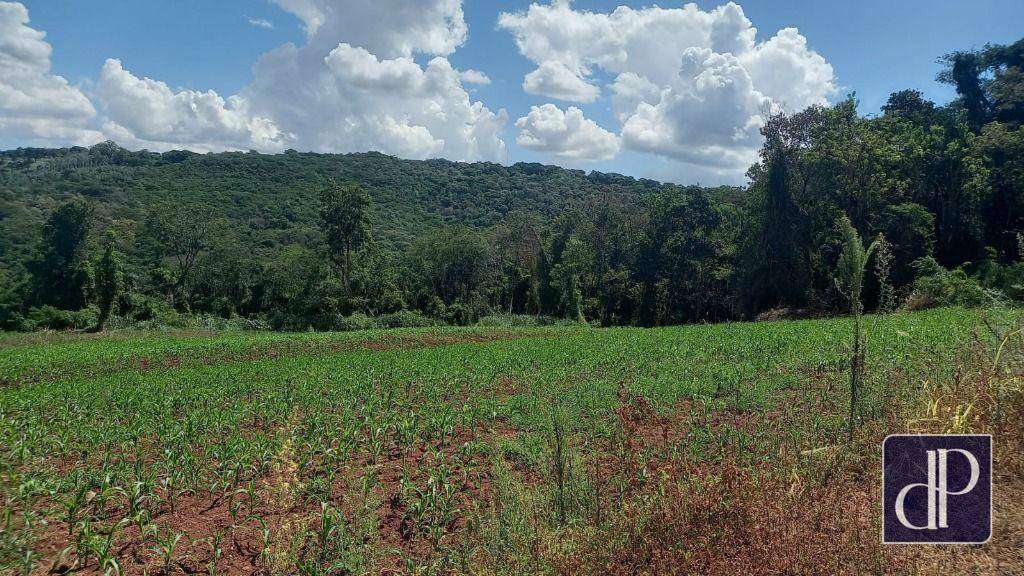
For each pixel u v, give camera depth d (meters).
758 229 44.44
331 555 5.78
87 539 5.69
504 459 8.40
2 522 6.54
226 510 7.04
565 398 11.82
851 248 7.29
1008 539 4.59
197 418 11.56
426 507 6.58
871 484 5.56
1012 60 44.31
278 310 56.41
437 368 18.14
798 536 4.54
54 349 30.28
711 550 4.55
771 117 42.47
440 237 68.88
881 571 4.30
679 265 54.62
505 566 5.01
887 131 41.44
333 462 8.55
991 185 37.84
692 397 11.21
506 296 75.06
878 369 10.39
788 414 9.08
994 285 25.34
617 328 38.44
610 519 5.49
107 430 10.59
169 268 65.19
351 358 23.11
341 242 55.62
